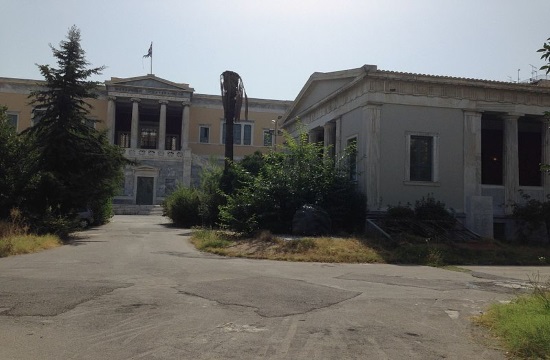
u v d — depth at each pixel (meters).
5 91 56.53
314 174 21.34
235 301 8.30
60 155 20.48
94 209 29.44
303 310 7.77
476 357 5.64
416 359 5.53
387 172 21.62
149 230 26.38
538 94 23.70
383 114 21.86
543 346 5.66
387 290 9.95
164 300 8.25
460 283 11.27
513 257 16.50
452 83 22.36
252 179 22.44
